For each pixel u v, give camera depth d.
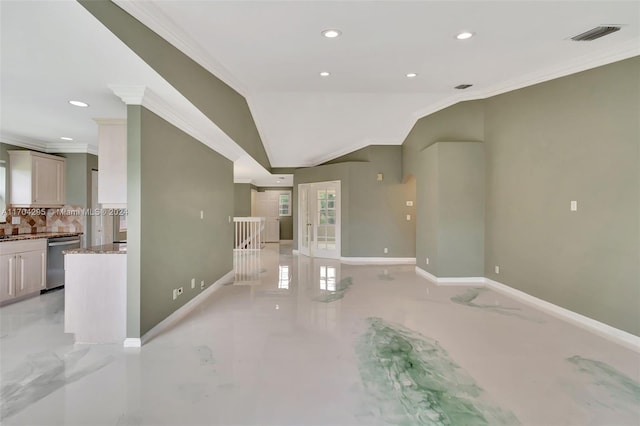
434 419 2.06
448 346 3.13
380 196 8.15
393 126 7.25
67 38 2.15
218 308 4.34
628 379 2.54
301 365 2.74
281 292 5.17
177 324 3.73
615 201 3.47
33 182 5.06
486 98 5.40
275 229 13.45
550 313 4.12
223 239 5.96
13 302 4.48
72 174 5.71
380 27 3.18
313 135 7.75
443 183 5.66
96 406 2.17
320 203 8.97
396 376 2.57
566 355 2.95
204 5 2.72
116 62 2.51
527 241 4.65
